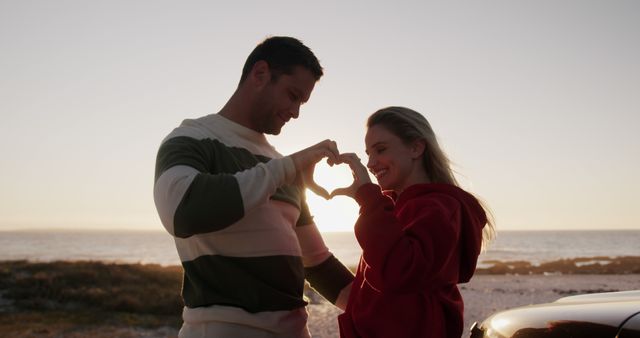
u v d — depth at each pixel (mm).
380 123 2611
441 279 2193
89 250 127375
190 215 1979
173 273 30266
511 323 2156
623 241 182625
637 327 1760
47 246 153500
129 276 28266
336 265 2945
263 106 2566
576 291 28062
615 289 29016
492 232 2773
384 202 2287
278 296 2326
